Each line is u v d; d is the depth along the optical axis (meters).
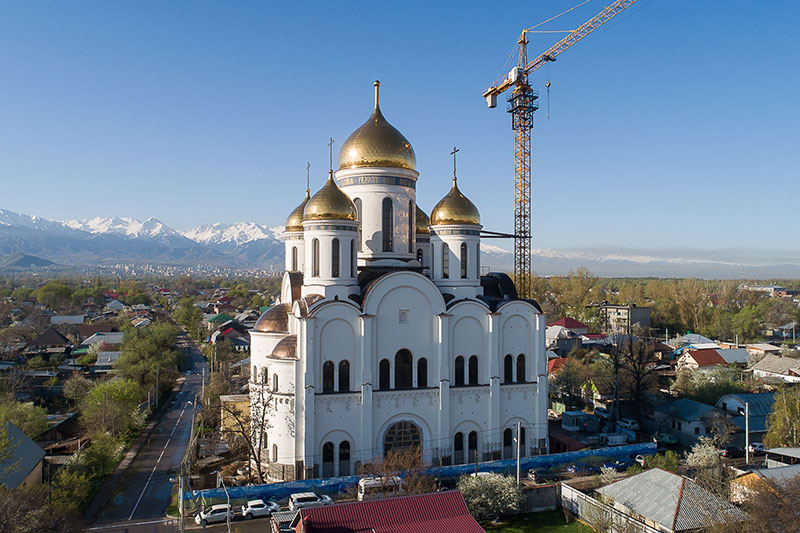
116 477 67.81
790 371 114.62
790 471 54.72
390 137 72.62
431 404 66.69
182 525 43.81
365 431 63.59
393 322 65.94
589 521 50.25
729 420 84.00
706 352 132.50
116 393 87.31
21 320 196.25
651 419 91.06
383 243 72.56
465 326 68.94
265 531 51.88
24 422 77.56
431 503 41.56
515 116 137.75
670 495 47.75
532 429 71.31
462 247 71.62
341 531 38.88
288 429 63.03
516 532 52.19
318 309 62.53
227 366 129.12
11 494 42.81
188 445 79.00
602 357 131.25
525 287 134.62
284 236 85.69
